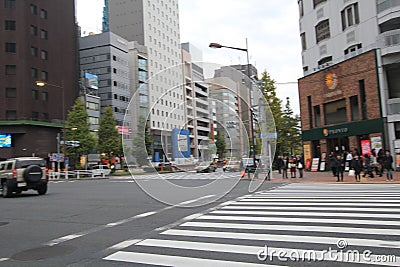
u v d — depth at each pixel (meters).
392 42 21.20
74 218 8.65
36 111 43.72
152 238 6.14
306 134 28.19
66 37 49.41
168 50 56.03
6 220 8.72
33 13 44.72
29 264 4.88
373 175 18.34
